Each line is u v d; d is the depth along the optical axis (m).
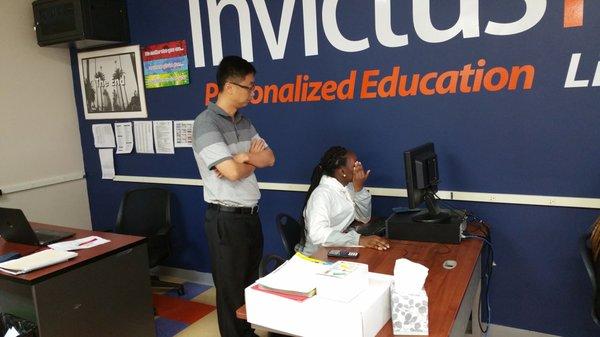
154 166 3.69
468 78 2.44
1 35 3.44
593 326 2.38
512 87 2.35
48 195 3.81
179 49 3.35
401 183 2.72
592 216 2.28
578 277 2.37
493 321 2.61
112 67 3.71
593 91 2.19
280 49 2.94
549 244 2.40
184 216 3.62
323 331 1.28
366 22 2.64
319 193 2.22
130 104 3.68
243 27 3.05
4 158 3.50
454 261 1.86
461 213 2.29
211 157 2.17
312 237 2.15
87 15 3.29
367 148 2.78
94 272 2.30
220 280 2.39
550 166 2.33
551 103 2.28
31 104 3.66
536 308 2.49
